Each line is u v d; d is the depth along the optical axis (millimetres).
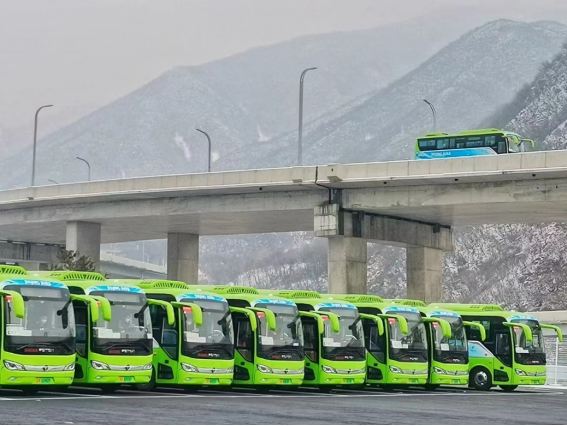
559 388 60344
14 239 106188
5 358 32906
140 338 37312
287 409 31047
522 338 53781
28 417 25406
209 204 79812
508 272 166125
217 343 40312
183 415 27406
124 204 84188
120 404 31312
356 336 45156
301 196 75875
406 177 68875
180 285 43500
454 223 84375
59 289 34562
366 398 39406
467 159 66625
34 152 97875
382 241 78812
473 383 54031
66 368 34188
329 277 75750
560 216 76062
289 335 42625
